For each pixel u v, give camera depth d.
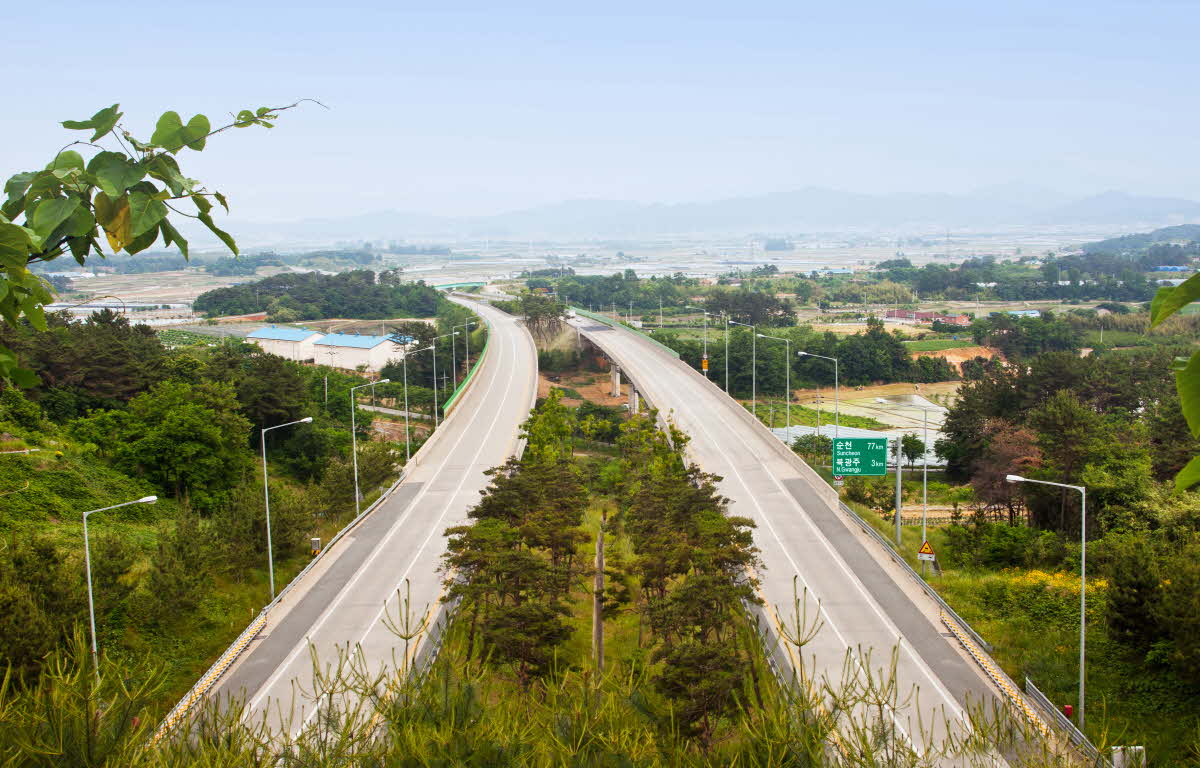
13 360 5.95
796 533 56.56
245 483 68.81
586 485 78.88
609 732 13.26
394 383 122.00
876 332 147.12
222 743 11.51
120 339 90.00
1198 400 4.25
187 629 44.09
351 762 12.27
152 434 66.88
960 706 34.34
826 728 13.88
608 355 128.50
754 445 77.75
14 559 38.00
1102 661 41.00
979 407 88.88
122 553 43.03
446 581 44.31
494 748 12.50
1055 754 13.81
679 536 44.66
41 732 9.66
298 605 46.16
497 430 86.69
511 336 152.88
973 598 48.88
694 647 27.88
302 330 146.50
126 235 5.34
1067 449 61.78
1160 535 52.97
